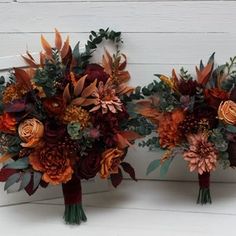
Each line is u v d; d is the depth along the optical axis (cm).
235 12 113
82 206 113
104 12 116
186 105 106
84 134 101
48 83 99
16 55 115
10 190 116
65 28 117
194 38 115
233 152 106
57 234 104
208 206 112
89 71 106
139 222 108
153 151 112
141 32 116
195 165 104
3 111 104
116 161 105
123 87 112
